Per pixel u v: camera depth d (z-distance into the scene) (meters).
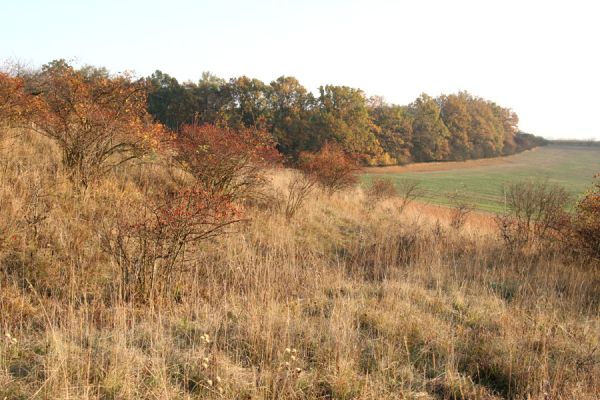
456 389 3.98
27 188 7.01
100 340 4.06
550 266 7.94
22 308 4.54
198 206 5.57
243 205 9.66
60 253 5.80
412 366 4.25
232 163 9.12
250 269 6.41
